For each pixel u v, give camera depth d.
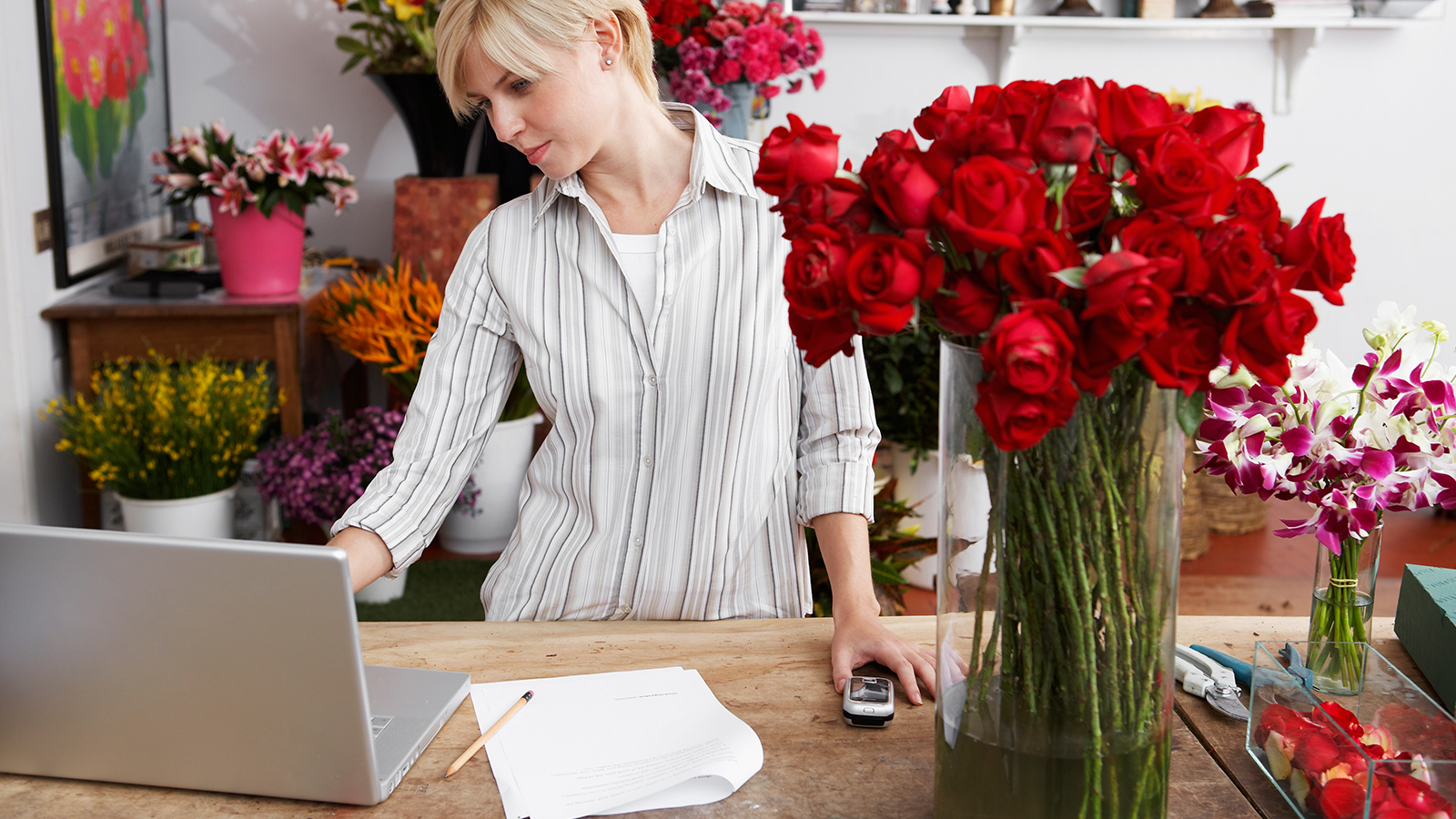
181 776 0.98
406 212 3.57
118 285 3.32
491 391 1.50
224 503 3.20
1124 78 4.16
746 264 1.44
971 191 0.72
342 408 4.13
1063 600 0.80
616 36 1.33
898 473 3.46
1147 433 0.78
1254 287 0.72
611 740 1.07
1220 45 4.14
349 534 1.36
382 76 3.42
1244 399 1.08
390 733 1.06
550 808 0.96
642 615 1.54
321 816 0.96
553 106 1.30
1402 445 1.08
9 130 2.98
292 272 3.41
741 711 1.13
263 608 0.89
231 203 3.19
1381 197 4.28
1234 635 1.32
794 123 0.83
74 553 0.89
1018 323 0.71
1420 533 3.98
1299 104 4.19
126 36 3.64
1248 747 1.06
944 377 0.85
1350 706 1.07
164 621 0.91
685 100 3.53
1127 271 0.70
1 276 3.00
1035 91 0.83
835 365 1.45
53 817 0.95
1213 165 0.75
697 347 1.44
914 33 4.10
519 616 1.53
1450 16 4.12
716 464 1.48
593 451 1.48
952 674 0.88
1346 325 4.39
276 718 0.94
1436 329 1.10
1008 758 0.84
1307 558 3.74
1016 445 0.73
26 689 0.96
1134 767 0.83
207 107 4.05
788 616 1.56
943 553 0.88
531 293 1.45
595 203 1.46
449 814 0.97
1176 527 0.81
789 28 3.59
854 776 1.02
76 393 3.18
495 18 1.25
